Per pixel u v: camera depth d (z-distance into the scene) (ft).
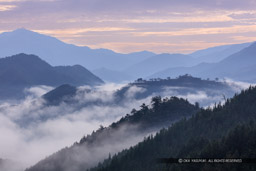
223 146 628.69
